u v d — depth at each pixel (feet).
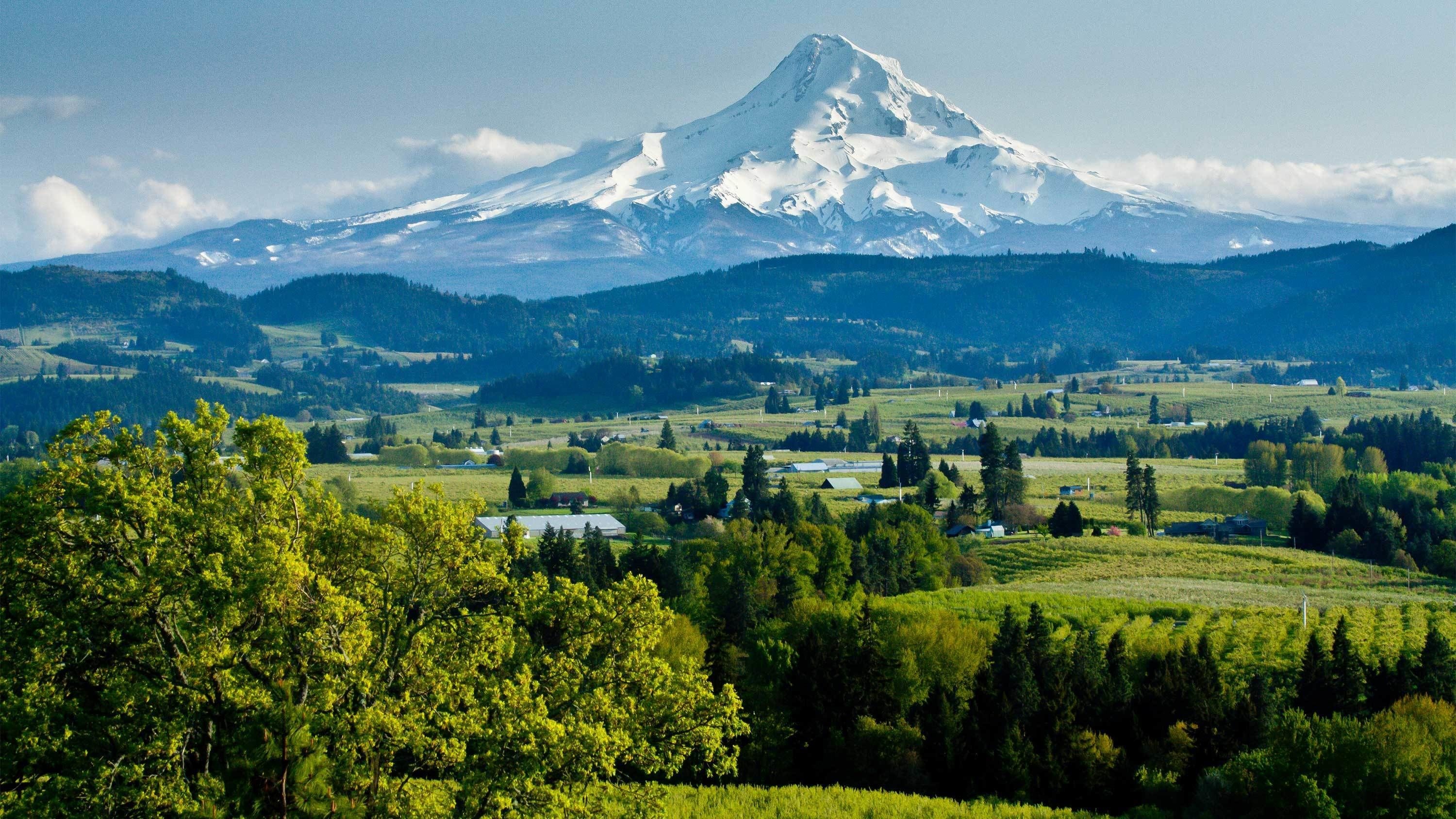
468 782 386.73
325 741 372.58
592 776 410.31
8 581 392.68
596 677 458.09
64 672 391.24
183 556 394.93
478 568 432.66
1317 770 615.16
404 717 385.91
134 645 394.93
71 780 363.35
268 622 391.24
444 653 426.10
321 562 421.18
